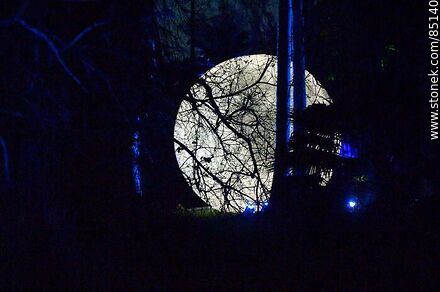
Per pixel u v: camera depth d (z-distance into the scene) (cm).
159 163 992
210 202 1080
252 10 1391
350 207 1080
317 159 1066
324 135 1073
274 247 956
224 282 812
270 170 1116
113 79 817
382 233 959
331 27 1267
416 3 1127
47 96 739
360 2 1179
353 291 758
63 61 694
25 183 739
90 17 770
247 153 1118
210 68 1046
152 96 892
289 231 1032
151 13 854
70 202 813
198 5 1059
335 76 1230
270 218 1071
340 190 1095
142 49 853
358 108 1094
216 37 1061
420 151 1088
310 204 1063
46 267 652
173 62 942
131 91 846
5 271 628
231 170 1084
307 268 841
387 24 1153
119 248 845
